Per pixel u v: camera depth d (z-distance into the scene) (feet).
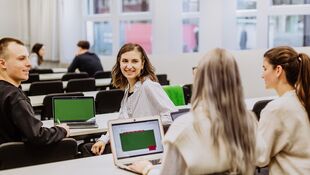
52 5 32.32
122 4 30.25
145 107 9.85
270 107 7.39
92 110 11.69
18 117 8.11
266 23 23.86
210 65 5.31
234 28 24.72
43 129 8.19
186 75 24.34
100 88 20.90
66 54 31.99
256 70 22.03
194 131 5.21
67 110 11.56
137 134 7.80
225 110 5.22
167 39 26.53
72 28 31.73
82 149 11.50
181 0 26.58
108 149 9.39
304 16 22.80
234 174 5.30
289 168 7.31
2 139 8.33
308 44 22.93
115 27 30.48
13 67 8.57
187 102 16.33
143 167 7.11
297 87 7.45
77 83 18.94
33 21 33.65
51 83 18.24
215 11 24.32
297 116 7.25
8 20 34.24
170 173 5.31
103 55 31.01
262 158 7.06
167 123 8.99
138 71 9.82
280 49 7.67
